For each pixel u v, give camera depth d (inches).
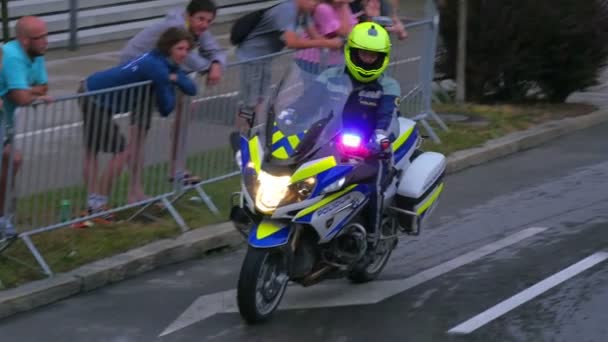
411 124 887.1
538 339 749.9
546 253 950.4
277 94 775.1
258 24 1156.5
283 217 724.7
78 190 912.9
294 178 719.1
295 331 764.0
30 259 868.0
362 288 861.2
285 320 785.6
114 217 984.9
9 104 854.5
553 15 1494.8
